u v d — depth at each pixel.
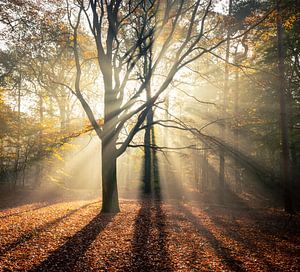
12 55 21.56
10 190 24.23
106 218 12.88
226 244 9.85
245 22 14.22
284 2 13.23
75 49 15.10
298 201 20.39
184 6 14.29
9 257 7.59
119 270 7.18
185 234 10.84
